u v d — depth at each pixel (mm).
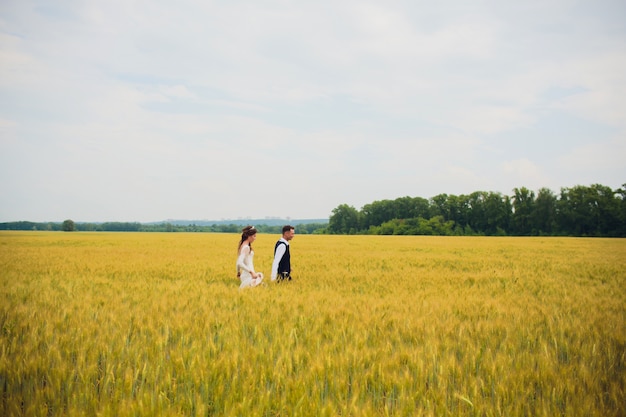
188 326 5375
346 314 6246
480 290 9539
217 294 8070
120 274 12195
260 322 5652
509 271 14219
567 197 92500
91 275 11875
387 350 4465
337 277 11812
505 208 100688
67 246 29109
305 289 9055
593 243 42125
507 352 4598
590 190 89500
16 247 27328
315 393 3377
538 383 3744
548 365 4082
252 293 8023
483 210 103000
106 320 5629
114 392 3461
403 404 3264
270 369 3906
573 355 4578
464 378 3873
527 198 99188
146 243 34875
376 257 20484
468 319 6152
